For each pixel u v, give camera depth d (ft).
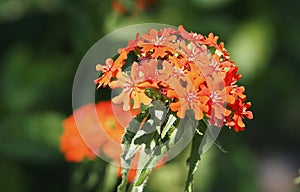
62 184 27.35
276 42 31.04
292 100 32.58
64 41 29.96
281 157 36.24
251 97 31.45
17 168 27.63
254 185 28.32
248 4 30.17
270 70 31.76
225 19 29.63
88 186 20.40
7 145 26.09
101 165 18.21
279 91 32.32
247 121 33.01
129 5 25.73
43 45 30.07
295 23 31.22
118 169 17.26
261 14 30.19
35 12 29.89
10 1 29.35
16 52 29.55
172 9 28.53
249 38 29.22
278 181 34.91
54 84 28.50
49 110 28.32
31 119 26.40
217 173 27.61
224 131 28.40
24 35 30.40
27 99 28.12
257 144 36.01
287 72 32.09
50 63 29.17
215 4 28.96
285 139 36.04
